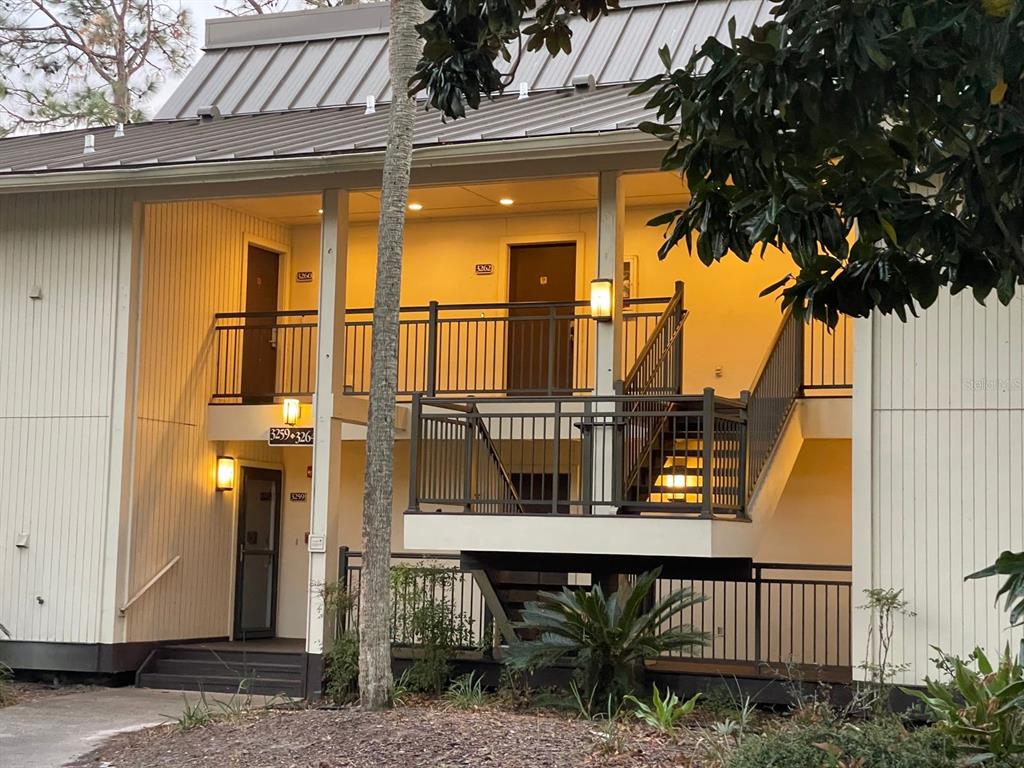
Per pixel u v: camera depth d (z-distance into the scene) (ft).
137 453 49.03
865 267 19.26
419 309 47.32
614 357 42.16
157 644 49.73
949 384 37.60
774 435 41.60
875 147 17.57
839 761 25.23
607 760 28.53
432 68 21.49
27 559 49.08
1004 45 16.20
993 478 36.88
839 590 45.19
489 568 40.47
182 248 51.88
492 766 28.19
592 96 51.52
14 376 50.19
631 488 40.75
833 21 16.44
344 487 55.42
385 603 36.50
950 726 26.40
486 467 43.04
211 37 66.85
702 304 50.44
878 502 37.91
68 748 34.76
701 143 18.61
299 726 33.24
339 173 45.85
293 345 53.06
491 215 53.57
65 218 50.16
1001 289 19.74
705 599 38.40
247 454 55.16
